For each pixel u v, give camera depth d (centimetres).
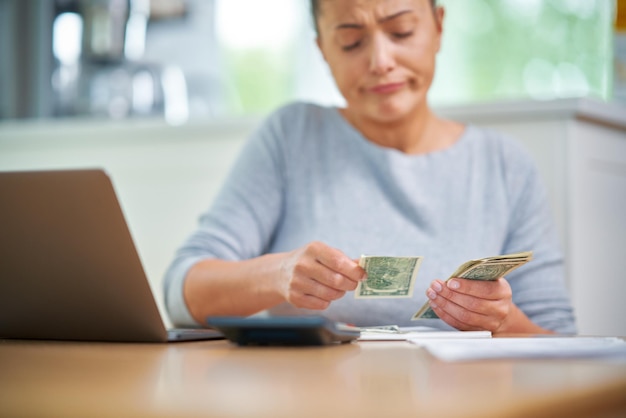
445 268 189
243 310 166
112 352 101
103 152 269
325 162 204
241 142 255
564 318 187
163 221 264
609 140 234
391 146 204
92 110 401
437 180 198
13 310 127
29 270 123
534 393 58
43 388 63
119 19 406
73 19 406
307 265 138
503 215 196
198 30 429
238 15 435
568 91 398
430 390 60
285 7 434
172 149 262
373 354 96
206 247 193
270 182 203
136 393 60
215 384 65
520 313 162
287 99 437
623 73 306
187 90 430
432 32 194
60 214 118
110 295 120
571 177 220
